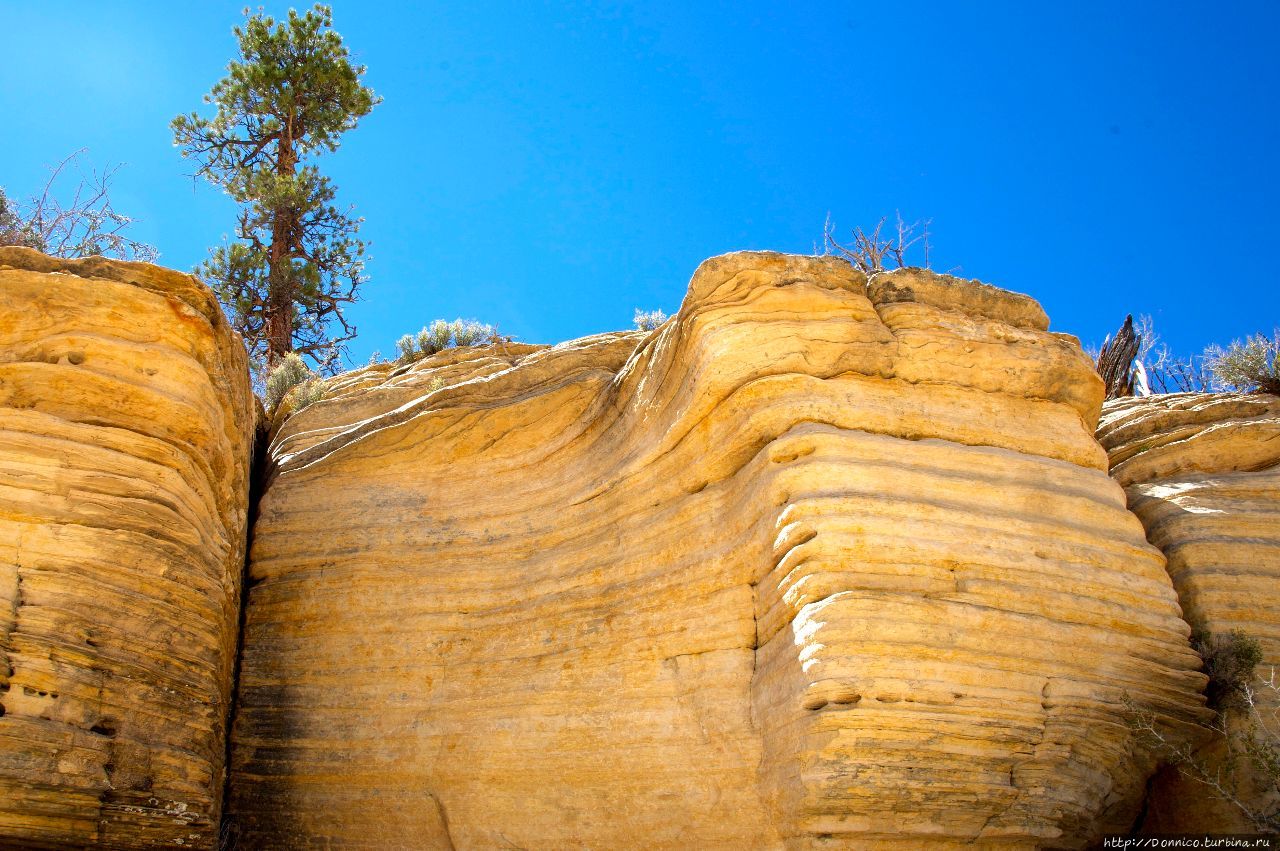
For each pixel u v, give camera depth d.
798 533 10.70
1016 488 11.55
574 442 14.21
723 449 12.02
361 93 31.09
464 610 13.46
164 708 11.48
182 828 11.19
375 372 19.59
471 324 21.25
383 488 14.89
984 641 10.30
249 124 30.94
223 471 13.58
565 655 12.35
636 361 13.66
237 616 14.05
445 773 12.45
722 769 10.67
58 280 12.42
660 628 11.75
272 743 13.42
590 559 12.86
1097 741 10.63
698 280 12.45
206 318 13.20
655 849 10.91
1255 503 12.95
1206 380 21.28
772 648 10.76
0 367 11.98
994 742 9.98
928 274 12.88
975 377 12.45
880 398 12.01
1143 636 11.09
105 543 11.53
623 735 11.47
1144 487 13.51
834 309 12.32
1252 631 11.77
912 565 10.56
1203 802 11.20
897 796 9.61
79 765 10.47
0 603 10.71
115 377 12.30
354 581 14.16
